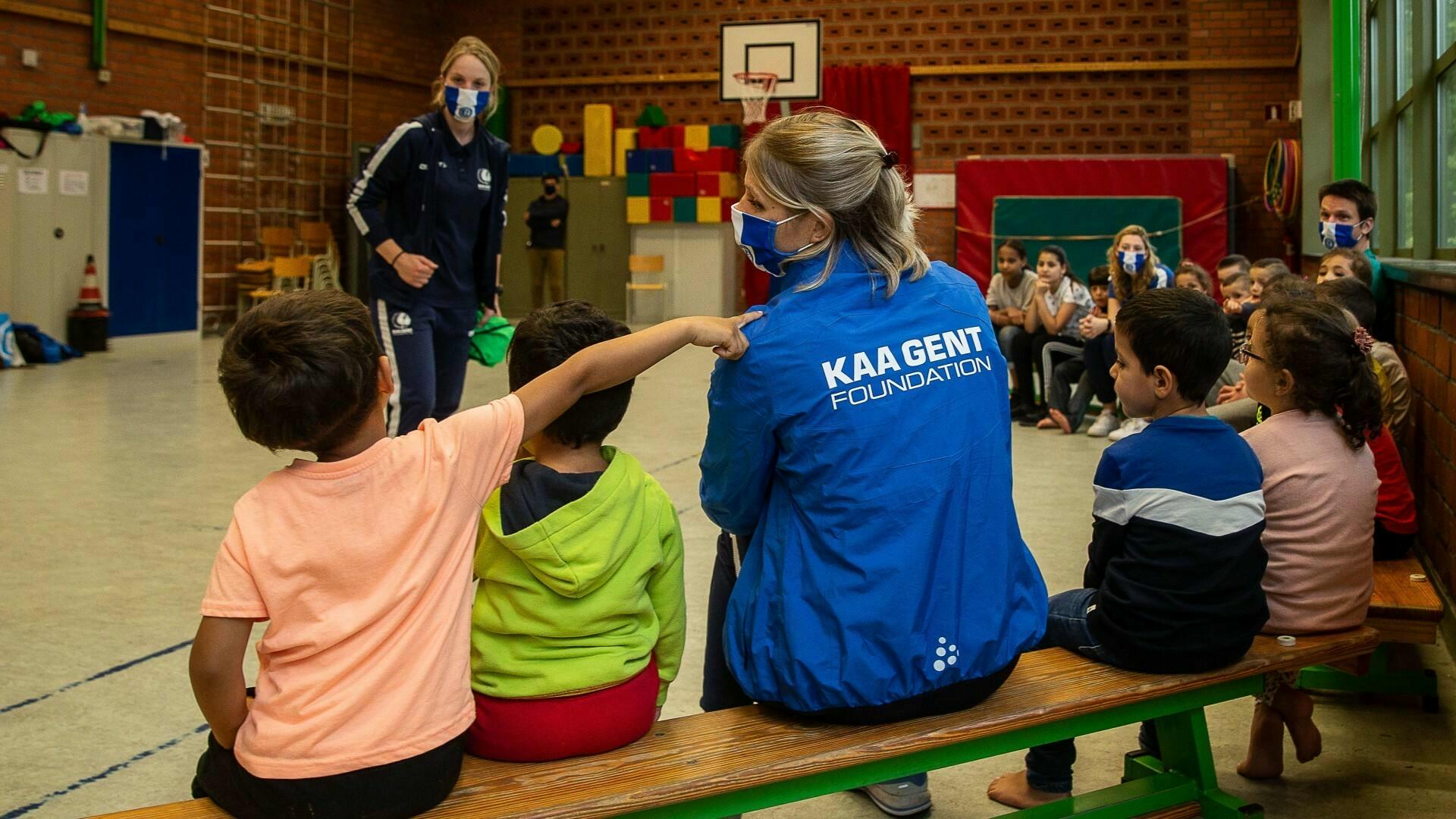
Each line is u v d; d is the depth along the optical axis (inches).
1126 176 447.8
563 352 66.3
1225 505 73.8
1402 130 228.2
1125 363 78.4
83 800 83.4
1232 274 206.5
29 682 105.4
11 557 147.0
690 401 295.4
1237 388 145.7
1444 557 119.7
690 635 120.2
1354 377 82.6
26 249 378.9
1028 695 70.5
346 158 520.7
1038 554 149.3
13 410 266.2
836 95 511.5
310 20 499.5
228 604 53.4
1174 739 78.9
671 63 538.6
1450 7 174.1
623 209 529.3
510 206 542.0
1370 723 97.0
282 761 54.1
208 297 466.0
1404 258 195.6
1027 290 269.0
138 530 161.0
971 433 65.6
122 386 311.4
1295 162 371.9
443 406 171.5
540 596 61.4
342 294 57.2
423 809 56.6
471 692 59.8
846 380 63.3
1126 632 74.3
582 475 62.6
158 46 442.0
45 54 402.6
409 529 55.7
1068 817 73.5
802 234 66.2
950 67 505.4
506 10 557.0
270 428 53.8
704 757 62.8
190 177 433.7
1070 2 495.8
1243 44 479.5
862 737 64.7
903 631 62.9
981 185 458.0
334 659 54.6
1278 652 78.5
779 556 65.2
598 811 58.1
